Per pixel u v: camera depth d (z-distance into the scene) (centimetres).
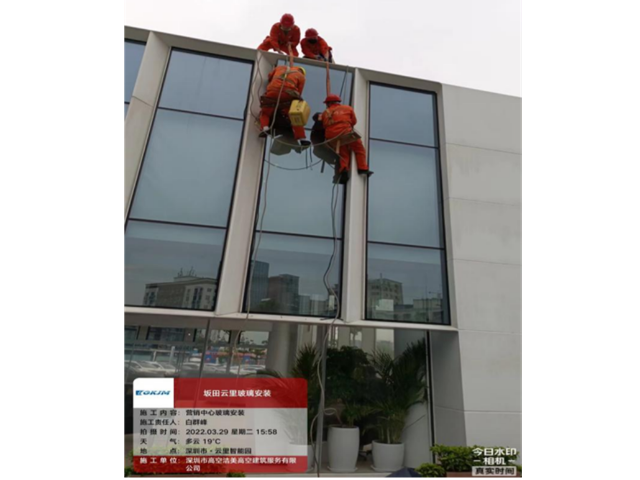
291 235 563
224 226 547
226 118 597
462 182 626
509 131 671
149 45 586
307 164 598
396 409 566
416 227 611
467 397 527
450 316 577
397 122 660
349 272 548
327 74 621
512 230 615
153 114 574
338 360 584
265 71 635
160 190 541
